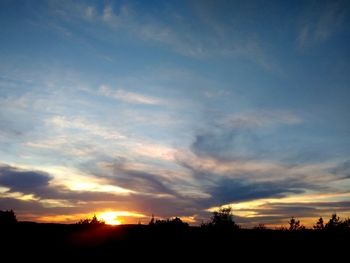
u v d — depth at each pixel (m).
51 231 29.08
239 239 25.50
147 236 27.67
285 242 24.28
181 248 23.66
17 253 21.73
